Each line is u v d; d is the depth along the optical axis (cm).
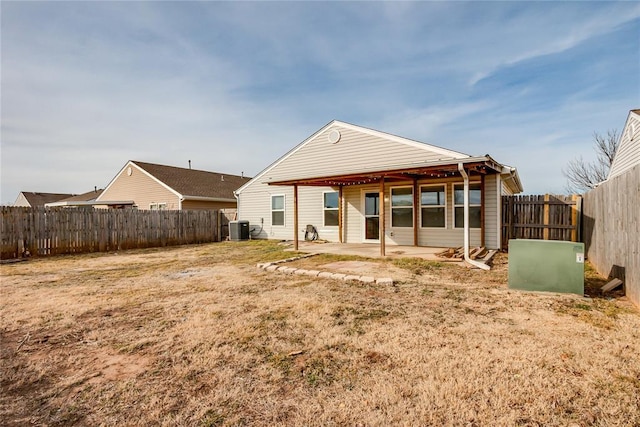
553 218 923
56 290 546
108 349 309
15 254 972
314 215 1337
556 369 258
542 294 482
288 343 316
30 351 306
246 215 1565
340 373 258
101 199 2230
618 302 442
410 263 743
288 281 595
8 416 211
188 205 1841
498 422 196
